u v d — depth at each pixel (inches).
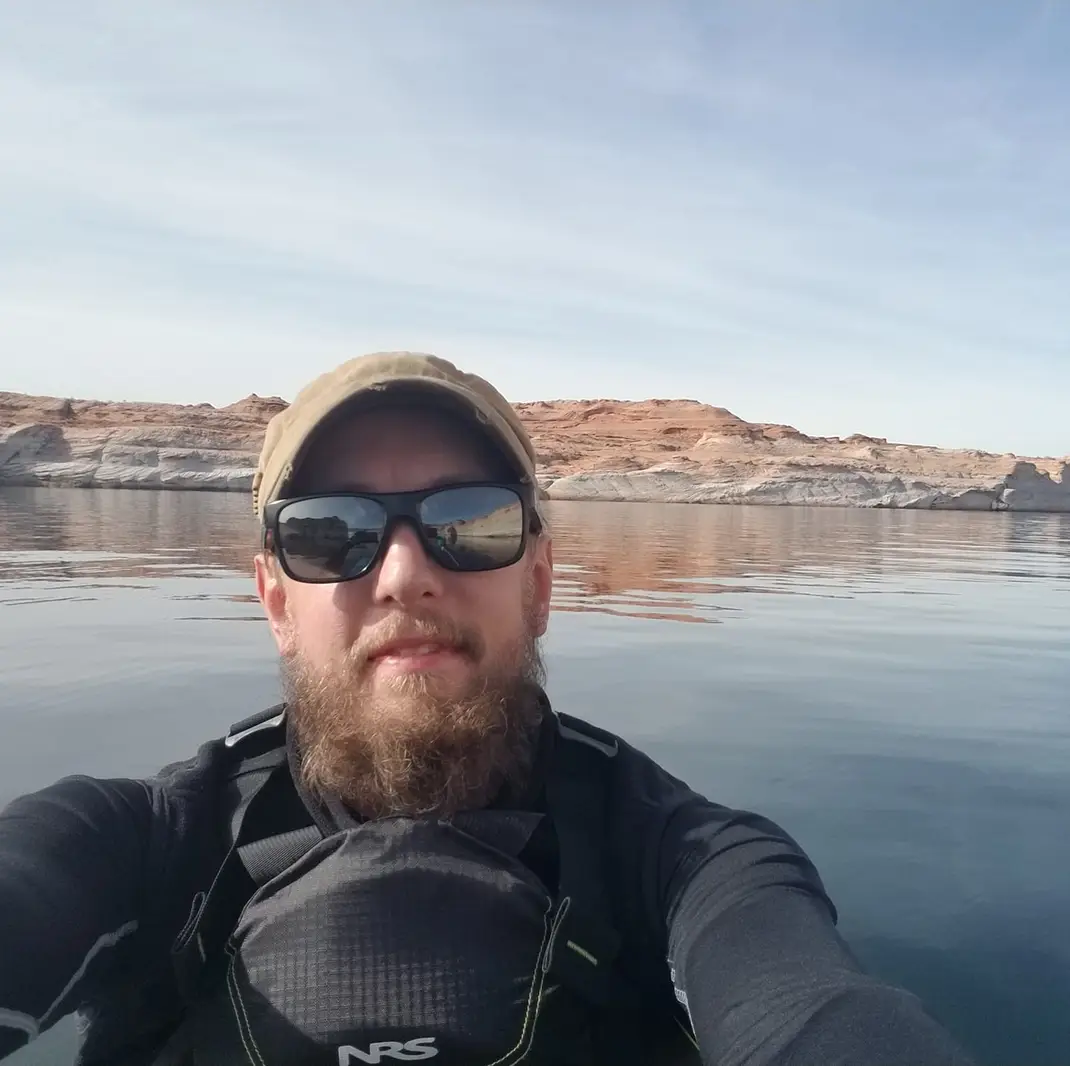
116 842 19.7
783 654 76.2
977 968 26.4
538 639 22.6
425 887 17.9
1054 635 89.6
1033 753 47.3
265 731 22.2
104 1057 19.7
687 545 207.6
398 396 20.7
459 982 17.7
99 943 18.5
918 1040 14.3
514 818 19.6
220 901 19.1
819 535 270.2
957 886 31.4
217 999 18.4
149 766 42.5
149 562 136.6
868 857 33.7
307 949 17.7
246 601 97.6
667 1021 20.5
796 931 17.0
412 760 19.2
